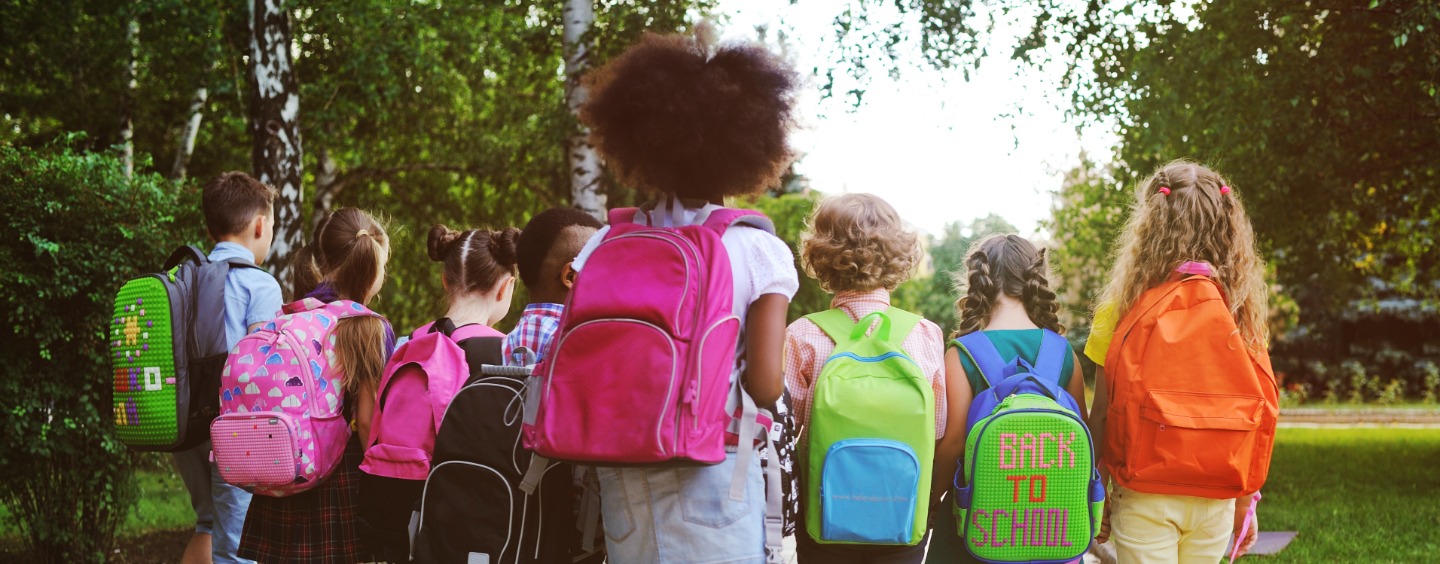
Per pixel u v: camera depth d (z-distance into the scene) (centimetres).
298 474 300
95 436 542
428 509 253
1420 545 649
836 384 265
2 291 512
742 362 222
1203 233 282
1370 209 1132
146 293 351
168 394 347
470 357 288
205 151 1594
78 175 537
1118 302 291
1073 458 264
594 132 236
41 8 1265
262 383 301
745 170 229
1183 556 287
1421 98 853
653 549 219
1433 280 1416
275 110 767
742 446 214
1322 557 612
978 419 274
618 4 916
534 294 289
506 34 1277
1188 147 870
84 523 559
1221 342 269
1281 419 2136
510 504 249
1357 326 2936
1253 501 297
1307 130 865
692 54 231
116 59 1300
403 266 1439
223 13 1288
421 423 280
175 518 799
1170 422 265
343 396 311
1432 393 2706
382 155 1405
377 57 1181
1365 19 845
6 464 529
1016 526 265
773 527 223
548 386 211
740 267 219
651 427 201
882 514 257
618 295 209
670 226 229
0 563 590
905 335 280
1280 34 870
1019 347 288
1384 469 1069
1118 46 907
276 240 763
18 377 524
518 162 1322
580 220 290
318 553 310
